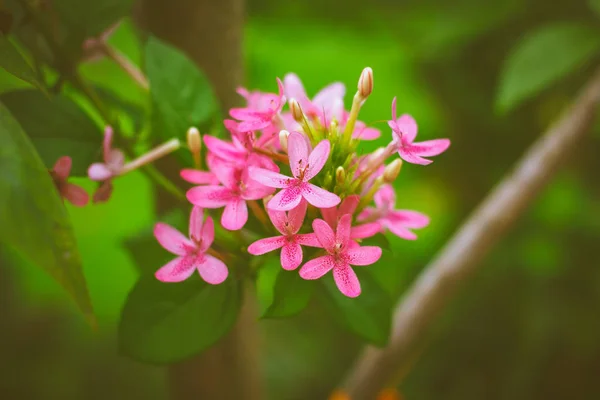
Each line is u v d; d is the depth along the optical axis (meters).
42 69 0.46
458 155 1.09
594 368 1.02
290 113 0.43
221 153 0.41
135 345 0.42
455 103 1.04
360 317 0.44
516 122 1.01
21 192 0.36
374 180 0.43
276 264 0.43
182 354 0.42
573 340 1.02
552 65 0.55
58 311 1.55
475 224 0.58
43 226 0.36
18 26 0.45
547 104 0.97
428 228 1.22
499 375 1.08
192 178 0.42
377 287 0.44
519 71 0.55
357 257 0.40
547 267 0.98
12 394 1.38
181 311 0.43
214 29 0.52
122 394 1.43
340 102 0.44
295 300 0.41
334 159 0.42
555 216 0.97
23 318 1.48
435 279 0.57
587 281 1.00
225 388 0.54
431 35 0.89
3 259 1.46
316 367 1.41
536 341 1.03
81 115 0.45
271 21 1.03
